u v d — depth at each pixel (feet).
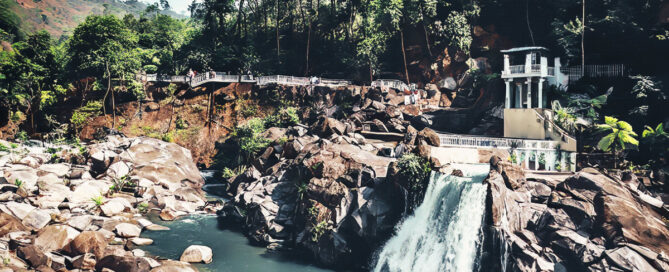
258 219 111.75
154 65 223.30
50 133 190.19
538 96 132.05
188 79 193.26
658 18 131.23
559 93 134.92
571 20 156.35
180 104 188.75
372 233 93.71
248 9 258.16
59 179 126.72
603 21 140.77
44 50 231.30
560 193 78.89
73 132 193.16
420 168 94.02
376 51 195.42
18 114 198.59
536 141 111.45
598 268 68.03
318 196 101.60
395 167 95.09
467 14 183.52
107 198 125.08
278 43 217.97
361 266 94.73
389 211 94.43
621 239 69.87
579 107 128.06
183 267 85.46
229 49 215.92
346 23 219.82
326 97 169.58
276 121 167.73
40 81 215.92
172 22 254.47
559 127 118.42
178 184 146.10
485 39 184.14
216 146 180.65
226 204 129.39
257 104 179.73
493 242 74.23
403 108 161.27
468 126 156.15
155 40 240.12
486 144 108.47
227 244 106.32
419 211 93.45
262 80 182.50
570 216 75.36
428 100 181.57
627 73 132.36
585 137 119.85
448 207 86.02
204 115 185.68
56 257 86.33
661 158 106.83
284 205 113.29
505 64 136.36
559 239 73.00
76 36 213.05
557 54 157.58
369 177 98.99
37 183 119.96
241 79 186.19
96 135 186.80
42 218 100.17
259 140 152.56
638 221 69.56
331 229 95.61
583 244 70.69
